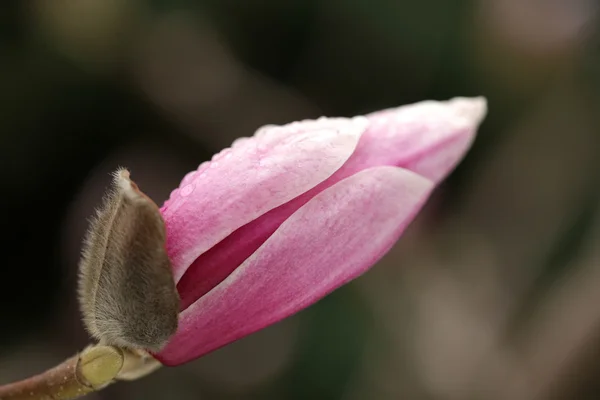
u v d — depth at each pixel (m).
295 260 0.35
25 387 0.36
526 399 0.61
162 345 0.35
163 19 0.89
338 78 0.99
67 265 0.84
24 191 0.87
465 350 0.70
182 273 0.35
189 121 0.86
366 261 0.36
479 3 0.92
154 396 0.76
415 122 0.36
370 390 0.73
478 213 0.83
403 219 0.36
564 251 0.78
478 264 0.79
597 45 0.85
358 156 0.36
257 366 0.79
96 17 0.85
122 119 0.90
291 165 0.35
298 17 0.96
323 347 0.77
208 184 0.35
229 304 0.35
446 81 0.97
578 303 0.58
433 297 0.74
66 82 0.87
